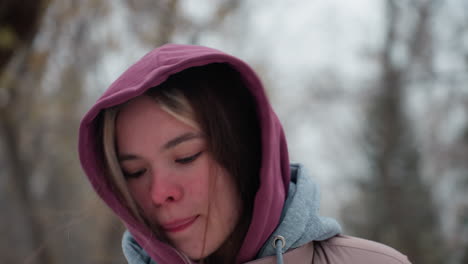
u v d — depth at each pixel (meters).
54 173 9.82
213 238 1.27
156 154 1.23
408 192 10.95
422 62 11.51
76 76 6.57
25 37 3.42
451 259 10.45
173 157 1.24
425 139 12.14
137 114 1.24
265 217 1.24
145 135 1.23
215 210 1.27
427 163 12.14
